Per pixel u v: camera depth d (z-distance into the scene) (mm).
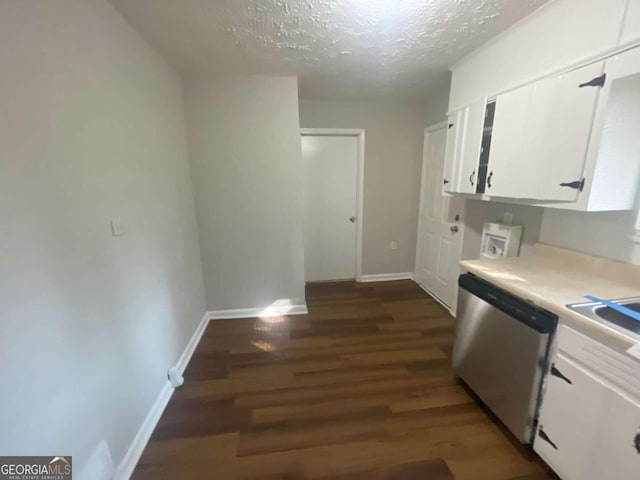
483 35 1661
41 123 936
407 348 2316
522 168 1533
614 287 1361
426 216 3416
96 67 1238
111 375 1271
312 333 2555
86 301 1126
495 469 1334
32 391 875
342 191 3588
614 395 988
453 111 2107
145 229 1646
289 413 1669
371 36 1687
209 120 2408
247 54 1931
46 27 965
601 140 1185
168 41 1732
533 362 1277
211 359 2195
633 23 1051
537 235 1911
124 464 1317
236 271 2768
